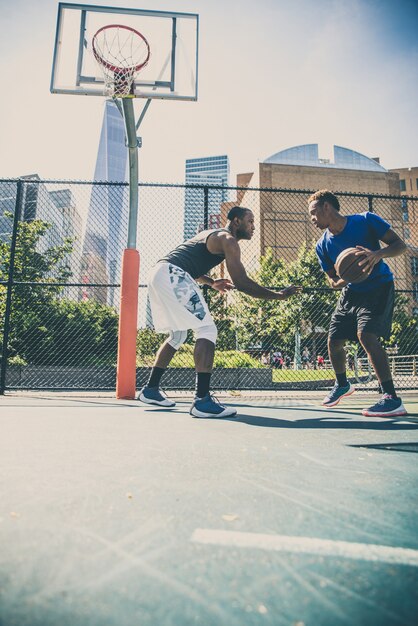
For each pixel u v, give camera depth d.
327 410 3.40
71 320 7.25
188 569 0.63
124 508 0.92
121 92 4.83
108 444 1.72
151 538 0.75
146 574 0.61
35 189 7.60
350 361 11.10
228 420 2.61
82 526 0.81
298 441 1.83
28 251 7.28
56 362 7.14
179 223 5.74
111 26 5.09
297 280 12.23
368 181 36.09
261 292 2.78
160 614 0.50
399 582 0.60
